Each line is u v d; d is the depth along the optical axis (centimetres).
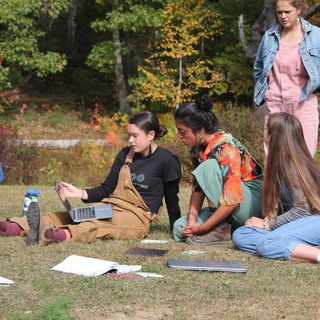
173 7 2633
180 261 644
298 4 820
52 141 2531
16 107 3192
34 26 2922
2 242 732
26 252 686
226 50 2792
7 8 2538
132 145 780
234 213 754
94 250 702
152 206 787
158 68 2733
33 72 3619
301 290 569
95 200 798
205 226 747
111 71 2970
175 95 2683
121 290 557
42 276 596
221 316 505
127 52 2941
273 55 841
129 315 506
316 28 827
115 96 3388
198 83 2694
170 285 576
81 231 733
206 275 612
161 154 791
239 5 2850
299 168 686
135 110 2872
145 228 779
